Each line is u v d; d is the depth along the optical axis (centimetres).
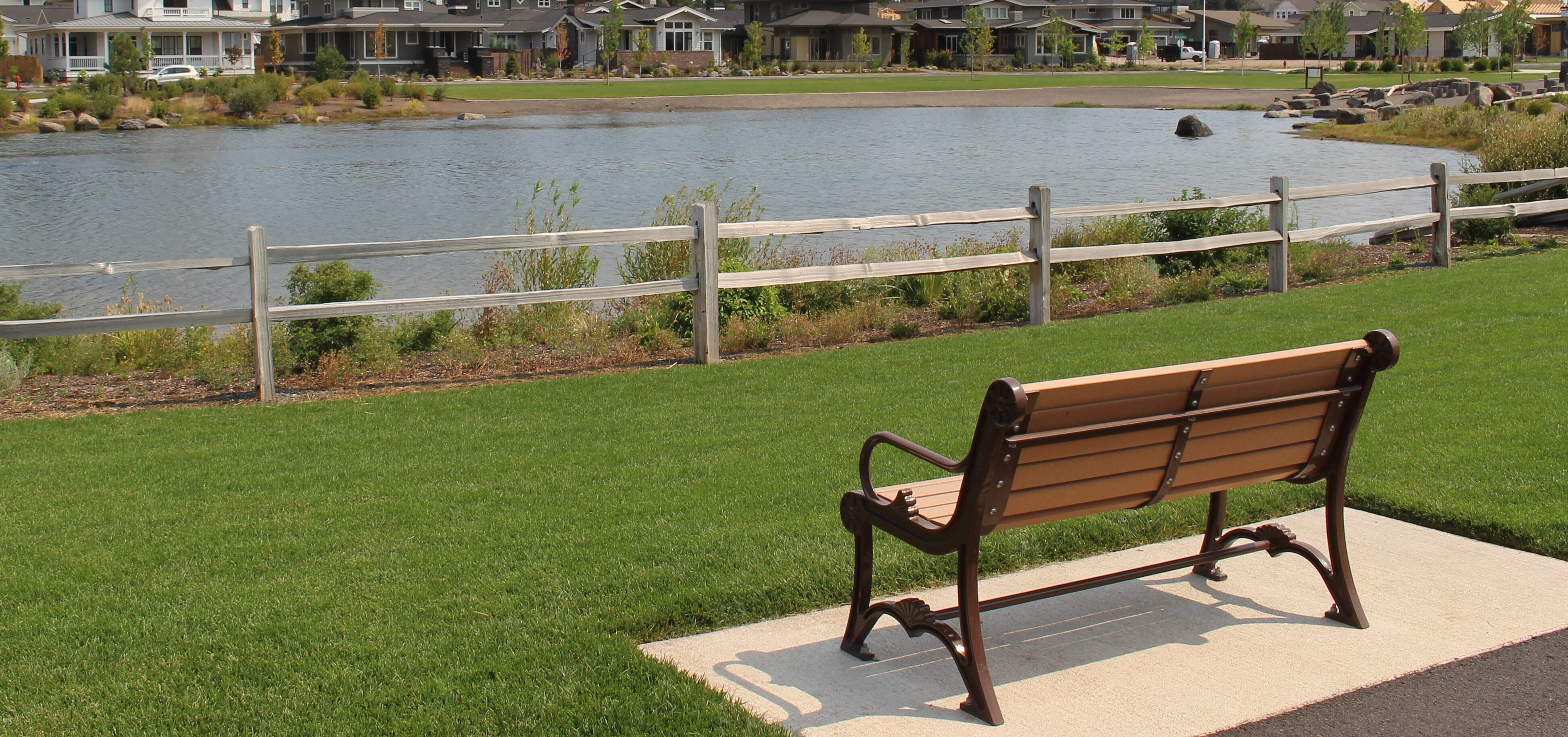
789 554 519
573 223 2555
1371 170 3381
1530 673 417
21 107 5634
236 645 439
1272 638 450
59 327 827
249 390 920
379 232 2489
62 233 2492
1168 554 529
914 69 10075
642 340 1055
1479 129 4222
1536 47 11600
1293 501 586
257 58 8838
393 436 738
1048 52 10344
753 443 703
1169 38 12425
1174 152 4041
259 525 570
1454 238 1548
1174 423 399
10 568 517
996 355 945
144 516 586
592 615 461
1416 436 671
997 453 366
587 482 631
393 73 8769
